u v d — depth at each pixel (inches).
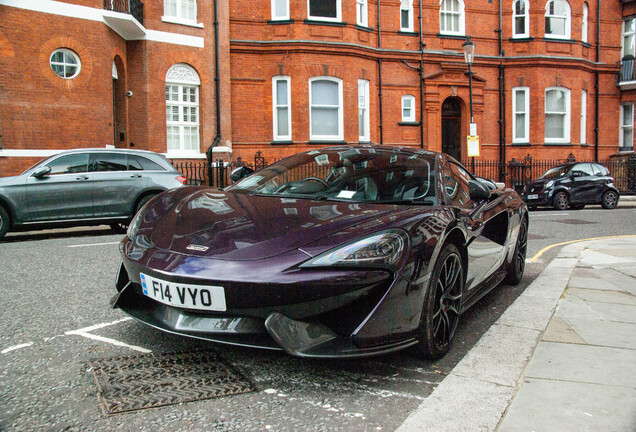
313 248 103.0
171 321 107.3
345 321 102.4
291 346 96.5
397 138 730.2
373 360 120.5
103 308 159.0
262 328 101.3
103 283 193.5
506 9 784.9
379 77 717.3
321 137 669.3
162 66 590.9
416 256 108.1
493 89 784.3
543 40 788.6
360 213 119.2
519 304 169.0
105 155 360.5
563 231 398.6
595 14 852.6
